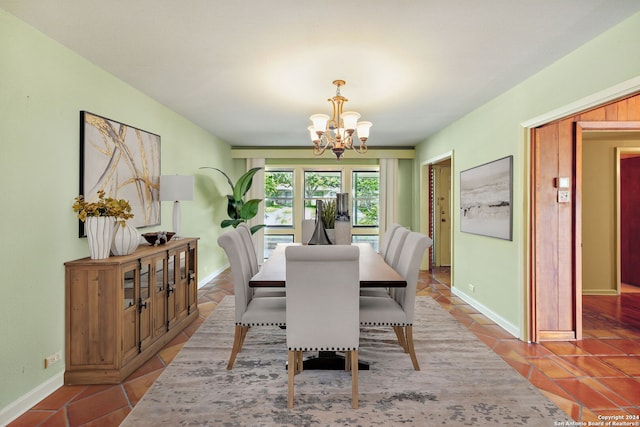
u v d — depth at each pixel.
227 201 6.22
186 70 2.85
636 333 3.26
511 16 2.02
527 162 3.06
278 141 6.09
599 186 4.74
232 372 2.47
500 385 2.29
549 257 3.09
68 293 2.31
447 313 3.84
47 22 2.06
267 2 1.88
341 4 1.90
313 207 6.81
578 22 2.08
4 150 1.92
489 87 3.25
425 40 2.32
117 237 2.46
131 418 1.92
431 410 2.00
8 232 1.94
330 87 3.25
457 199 4.60
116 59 2.62
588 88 2.34
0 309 1.90
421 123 4.73
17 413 1.96
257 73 2.91
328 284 2.02
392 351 2.85
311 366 2.52
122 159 2.99
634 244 5.25
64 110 2.37
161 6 1.92
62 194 2.34
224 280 5.36
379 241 6.70
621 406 2.05
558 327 3.10
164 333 2.95
